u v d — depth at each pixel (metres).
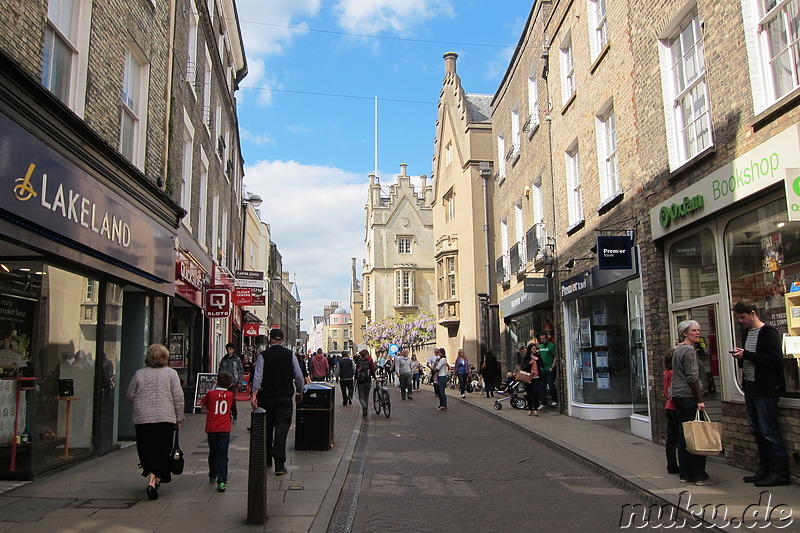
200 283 17.16
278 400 8.34
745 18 7.50
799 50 6.82
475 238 28.81
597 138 12.91
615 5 11.84
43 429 7.97
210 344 19.38
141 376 6.91
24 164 6.74
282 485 7.57
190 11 15.94
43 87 6.96
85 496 6.81
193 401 15.76
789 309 6.86
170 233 12.59
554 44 15.84
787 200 6.24
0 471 7.46
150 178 11.55
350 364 19.91
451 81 32.91
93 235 8.56
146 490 6.99
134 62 11.43
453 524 6.05
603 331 14.22
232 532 5.61
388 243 59.78
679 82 9.59
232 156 26.19
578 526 5.89
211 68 19.64
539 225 17.33
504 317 22.19
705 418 7.19
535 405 15.00
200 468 8.50
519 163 19.78
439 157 35.03
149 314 11.92
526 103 18.78
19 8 6.89
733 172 7.77
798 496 6.45
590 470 8.55
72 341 8.78
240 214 30.50
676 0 9.34
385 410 16.08
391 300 59.00
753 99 7.39
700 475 7.25
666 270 10.02
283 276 70.31
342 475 8.20
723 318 8.39
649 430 10.62
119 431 11.13
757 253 7.74
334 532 5.83
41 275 8.02
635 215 10.99
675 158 9.61
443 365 17.67
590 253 13.34
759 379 6.99
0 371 7.34
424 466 9.12
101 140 8.61
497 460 9.48
